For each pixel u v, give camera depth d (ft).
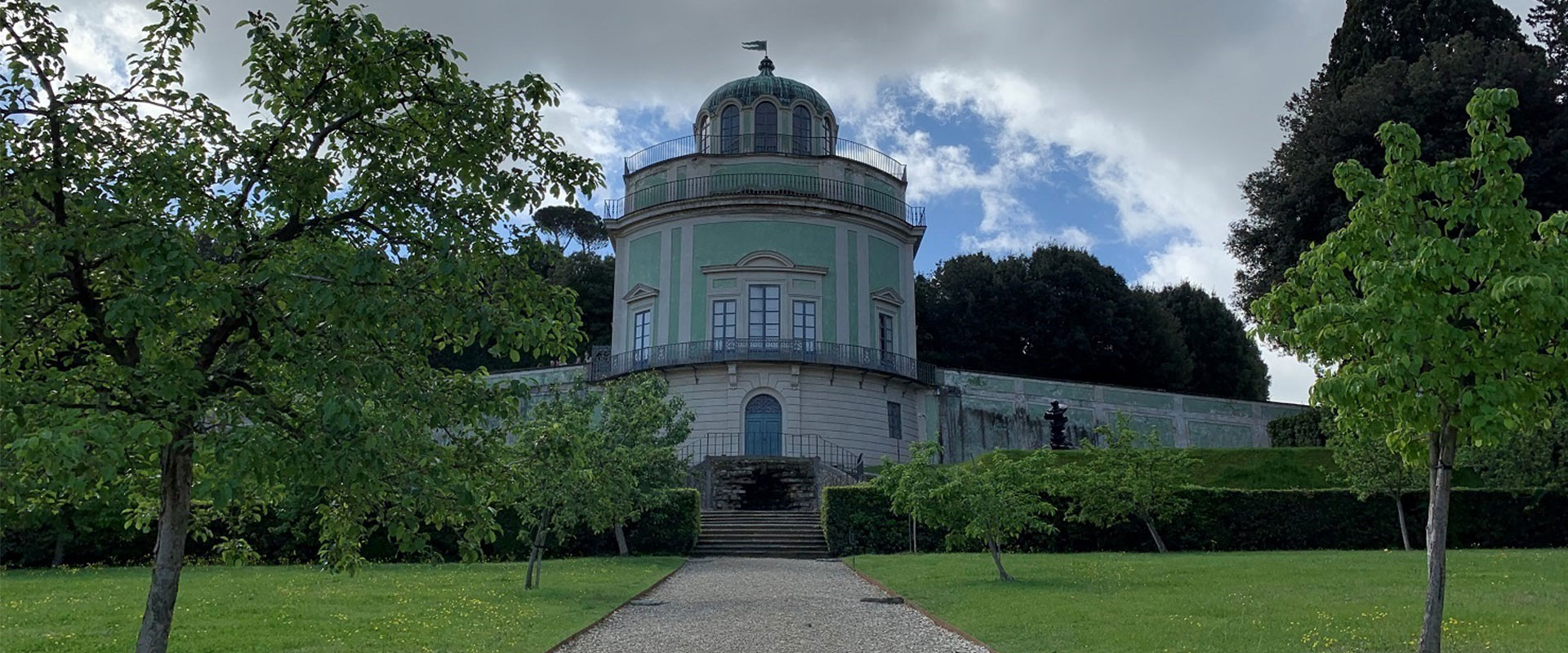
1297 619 36.58
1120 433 77.87
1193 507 78.33
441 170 25.03
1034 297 170.60
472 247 25.04
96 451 18.16
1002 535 55.31
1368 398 25.40
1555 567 51.21
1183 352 177.68
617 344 131.85
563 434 26.48
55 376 20.72
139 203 21.81
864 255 130.82
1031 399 135.95
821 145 142.72
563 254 26.55
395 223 25.20
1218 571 54.70
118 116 22.85
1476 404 24.97
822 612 43.83
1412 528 78.07
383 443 20.92
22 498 19.40
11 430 18.26
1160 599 43.19
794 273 126.31
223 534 73.92
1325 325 26.78
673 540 81.66
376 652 32.58
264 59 24.13
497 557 76.69
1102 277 173.78
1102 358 172.14
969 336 172.24
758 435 120.78
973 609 42.29
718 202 127.65
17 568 71.20
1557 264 25.18
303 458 20.22
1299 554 67.82
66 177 21.03
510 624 39.50
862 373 124.67
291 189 23.27
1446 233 27.14
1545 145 106.42
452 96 25.07
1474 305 24.99
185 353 23.06
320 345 21.91
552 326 24.53
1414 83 111.55
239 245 22.45
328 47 23.53
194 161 22.97
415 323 21.40
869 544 80.02
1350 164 27.76
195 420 21.09
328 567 26.35
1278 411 143.33
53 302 22.33
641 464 75.05
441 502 23.73
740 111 141.18
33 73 22.17
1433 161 108.27
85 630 37.04
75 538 73.31
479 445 25.88
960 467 55.83
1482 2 123.65
